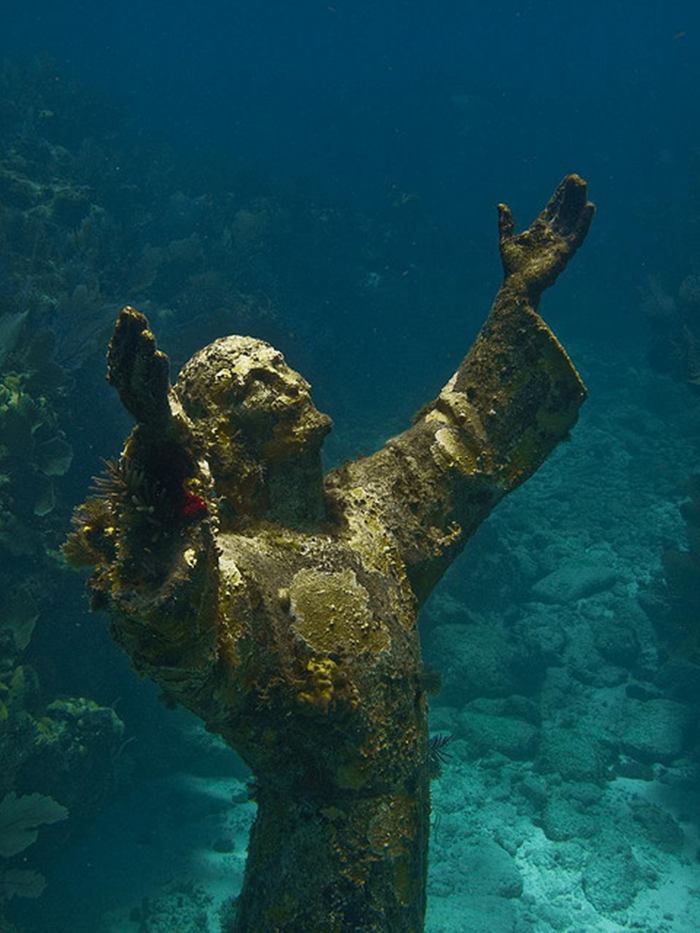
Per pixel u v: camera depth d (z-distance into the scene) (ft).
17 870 22.91
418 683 6.84
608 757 36.22
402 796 6.59
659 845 31.32
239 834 30.12
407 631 6.91
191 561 4.80
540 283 8.41
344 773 6.38
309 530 6.96
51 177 52.47
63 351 32.55
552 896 29.12
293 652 6.09
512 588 47.24
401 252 75.72
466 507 8.17
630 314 85.15
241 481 6.79
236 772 33.47
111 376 4.84
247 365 6.98
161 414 4.90
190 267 49.88
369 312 67.05
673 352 47.67
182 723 34.06
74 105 72.79
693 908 28.66
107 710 27.48
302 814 6.68
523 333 8.29
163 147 80.89
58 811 22.36
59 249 43.14
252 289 57.16
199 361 7.20
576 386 8.32
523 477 8.36
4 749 23.11
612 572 48.01
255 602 6.00
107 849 28.35
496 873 29.40
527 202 108.37
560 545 51.24
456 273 77.87
